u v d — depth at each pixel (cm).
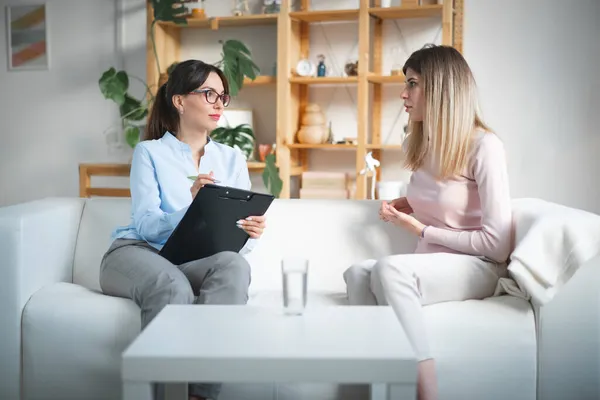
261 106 473
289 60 434
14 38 508
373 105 450
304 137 442
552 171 423
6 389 211
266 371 137
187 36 480
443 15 404
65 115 504
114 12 489
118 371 204
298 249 249
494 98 429
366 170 375
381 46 448
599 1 409
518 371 199
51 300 212
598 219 203
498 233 213
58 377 208
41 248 225
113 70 439
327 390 194
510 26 423
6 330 211
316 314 167
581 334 201
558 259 200
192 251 218
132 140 444
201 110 238
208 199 204
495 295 215
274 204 255
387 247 246
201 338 147
